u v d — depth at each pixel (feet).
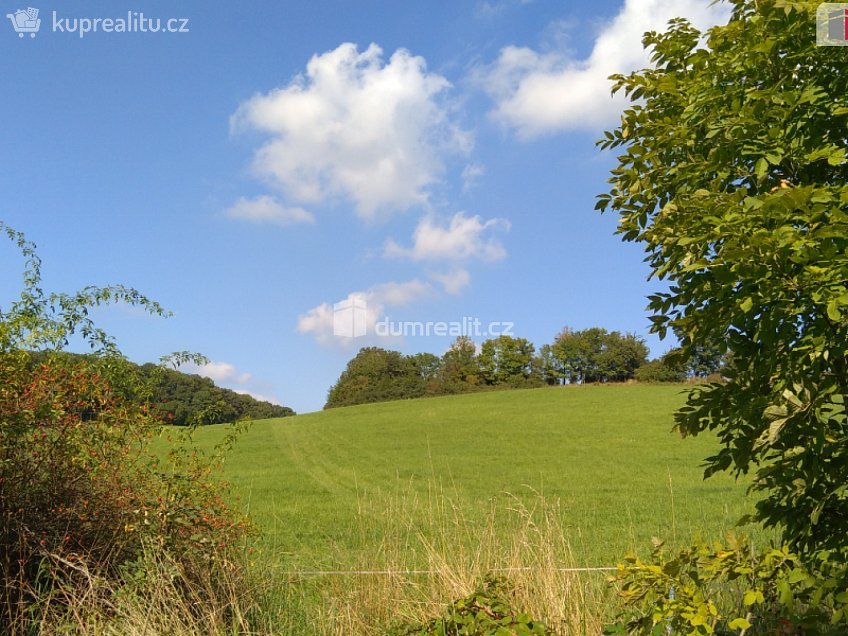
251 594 19.65
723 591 14.70
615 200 13.98
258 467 82.17
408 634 12.50
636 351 279.90
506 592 14.62
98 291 21.25
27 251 20.67
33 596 17.24
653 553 12.17
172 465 21.39
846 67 11.05
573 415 125.80
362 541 25.27
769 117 11.32
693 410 12.69
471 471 74.74
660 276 12.19
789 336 10.25
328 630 18.08
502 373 276.82
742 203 10.61
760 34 11.48
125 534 18.83
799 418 10.05
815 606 9.74
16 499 18.03
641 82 13.96
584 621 15.29
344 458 88.74
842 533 10.66
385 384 268.41
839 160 10.12
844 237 9.00
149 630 15.61
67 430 18.72
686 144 12.71
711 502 51.26
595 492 58.85
